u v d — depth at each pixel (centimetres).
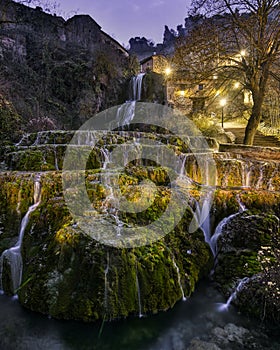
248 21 888
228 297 374
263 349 286
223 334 310
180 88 1333
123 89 1719
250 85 980
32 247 387
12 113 847
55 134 697
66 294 321
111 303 313
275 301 327
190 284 384
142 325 320
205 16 1003
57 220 393
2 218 441
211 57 978
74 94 1492
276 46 919
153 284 338
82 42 1973
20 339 294
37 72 1451
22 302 342
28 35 1530
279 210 502
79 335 302
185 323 327
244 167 668
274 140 1222
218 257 445
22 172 521
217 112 1714
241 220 462
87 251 325
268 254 399
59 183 462
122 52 2250
